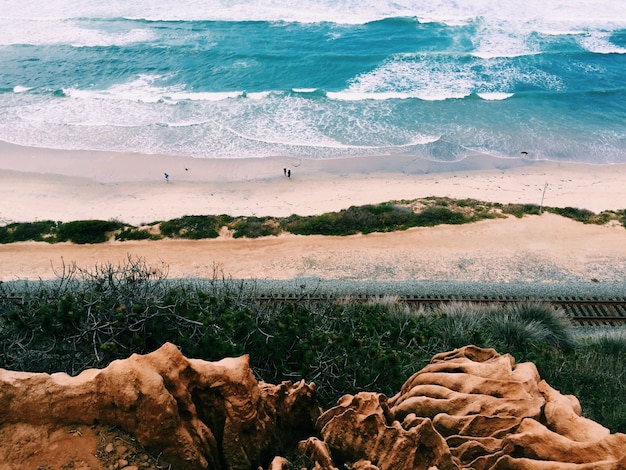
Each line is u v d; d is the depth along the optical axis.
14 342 15.50
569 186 45.94
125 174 48.09
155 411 8.50
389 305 25.11
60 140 52.78
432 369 12.55
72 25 77.88
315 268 32.38
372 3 82.88
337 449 10.35
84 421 8.74
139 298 17.59
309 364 16.42
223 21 78.56
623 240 35.44
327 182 46.78
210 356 15.89
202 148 51.59
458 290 28.69
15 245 35.44
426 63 67.12
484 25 76.62
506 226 36.88
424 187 45.84
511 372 11.70
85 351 15.68
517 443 9.71
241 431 9.55
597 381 18.64
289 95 59.78
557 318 24.34
